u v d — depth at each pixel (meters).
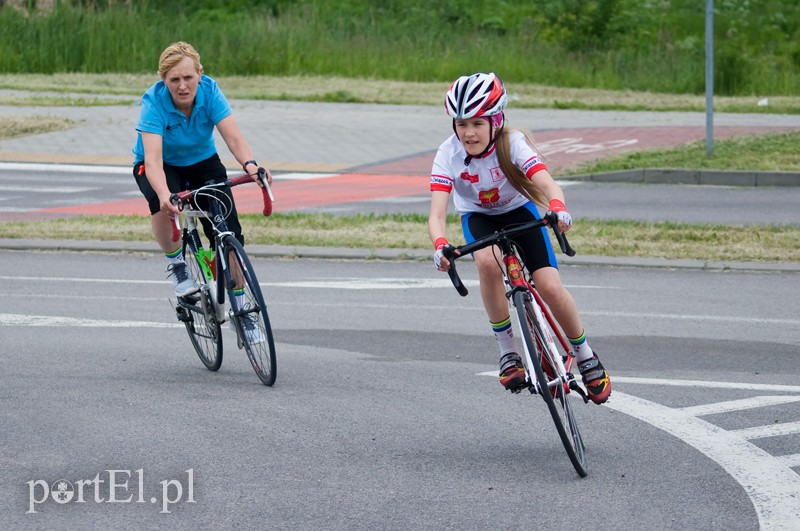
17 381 23.45
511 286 18.61
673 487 17.50
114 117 78.75
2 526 15.96
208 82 23.59
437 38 113.44
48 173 61.25
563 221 17.80
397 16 126.19
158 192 22.78
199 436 19.95
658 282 35.09
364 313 30.45
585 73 101.88
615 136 70.38
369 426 20.62
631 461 18.73
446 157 19.19
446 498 17.05
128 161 65.25
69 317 29.62
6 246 40.03
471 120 18.59
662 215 48.28
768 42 119.94
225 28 112.25
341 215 48.47
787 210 49.59
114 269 36.47
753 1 130.00
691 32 121.19
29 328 28.39
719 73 97.88
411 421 20.95
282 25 114.25
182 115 23.31
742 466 18.41
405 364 25.20
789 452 19.09
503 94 18.62
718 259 38.31
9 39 106.69
